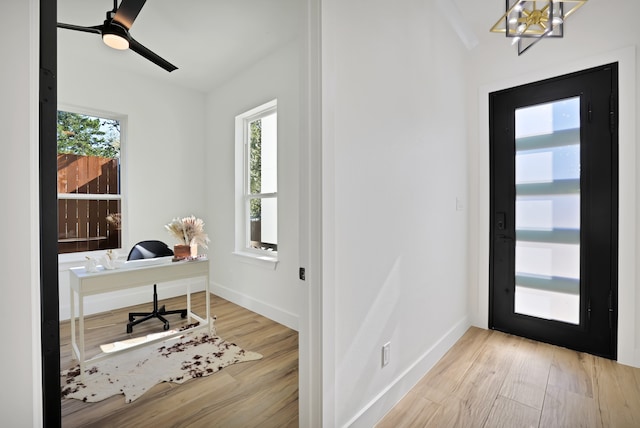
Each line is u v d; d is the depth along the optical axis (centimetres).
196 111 404
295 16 245
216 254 395
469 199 282
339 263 135
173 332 267
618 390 179
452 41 244
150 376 198
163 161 375
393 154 171
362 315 149
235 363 216
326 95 125
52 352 88
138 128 354
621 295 209
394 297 173
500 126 266
